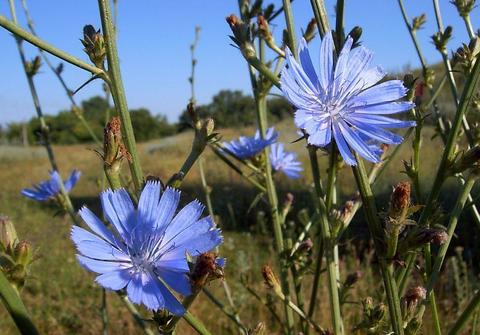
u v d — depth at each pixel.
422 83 0.18
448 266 0.38
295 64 0.11
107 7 0.10
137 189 0.10
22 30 0.10
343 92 0.11
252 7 0.16
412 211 0.09
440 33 0.17
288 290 0.17
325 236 0.13
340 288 0.16
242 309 0.36
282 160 0.25
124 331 0.36
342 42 0.11
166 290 0.09
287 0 0.12
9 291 0.08
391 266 0.09
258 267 0.43
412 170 0.12
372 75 0.12
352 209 0.14
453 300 0.33
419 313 0.11
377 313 0.13
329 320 0.33
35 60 0.20
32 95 0.21
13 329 0.38
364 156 0.10
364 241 0.45
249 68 0.18
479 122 0.15
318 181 0.13
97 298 0.42
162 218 0.10
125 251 0.10
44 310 0.41
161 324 0.09
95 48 0.11
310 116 0.11
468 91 0.10
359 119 0.11
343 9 0.11
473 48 0.14
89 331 0.38
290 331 0.17
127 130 0.10
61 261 0.50
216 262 0.09
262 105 0.18
